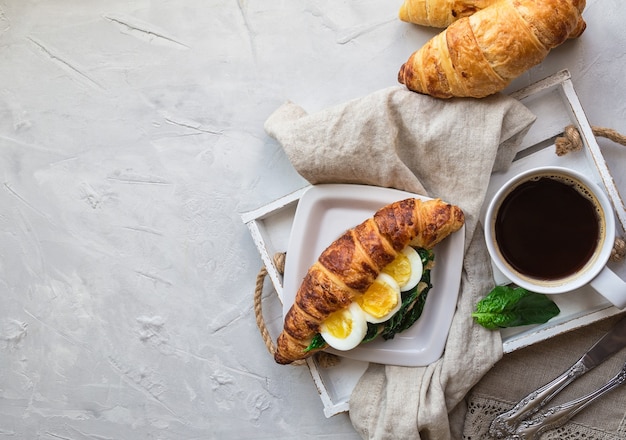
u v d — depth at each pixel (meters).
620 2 0.76
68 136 0.84
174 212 0.83
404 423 0.74
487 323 0.73
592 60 0.77
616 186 0.77
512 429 0.76
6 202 0.85
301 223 0.75
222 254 0.83
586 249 0.71
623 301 0.68
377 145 0.73
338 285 0.71
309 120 0.74
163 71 0.82
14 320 0.85
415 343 0.76
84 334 0.85
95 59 0.83
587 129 0.73
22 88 0.84
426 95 0.73
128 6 0.82
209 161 0.82
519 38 0.68
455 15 0.72
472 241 0.75
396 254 0.71
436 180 0.74
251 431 0.83
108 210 0.84
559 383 0.75
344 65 0.80
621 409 0.75
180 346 0.84
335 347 0.73
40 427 0.85
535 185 0.71
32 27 0.83
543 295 0.72
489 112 0.72
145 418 0.84
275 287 0.77
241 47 0.81
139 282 0.84
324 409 0.77
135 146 0.83
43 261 0.85
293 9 0.80
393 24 0.79
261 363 0.83
